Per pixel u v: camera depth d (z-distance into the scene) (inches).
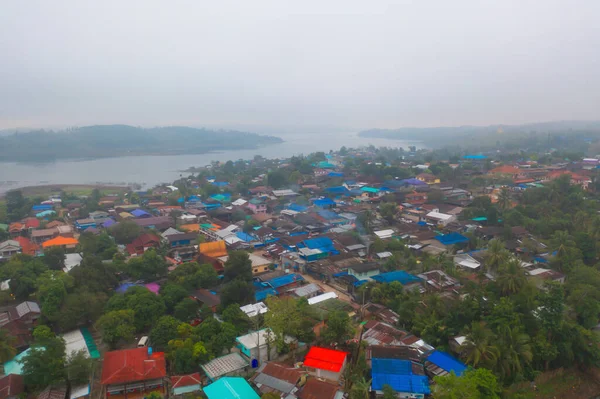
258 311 1829.5
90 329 1872.5
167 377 1512.1
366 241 3075.8
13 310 1919.3
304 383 1430.9
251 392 1341.0
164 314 1915.6
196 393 1391.5
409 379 1419.8
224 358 1572.3
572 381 1660.9
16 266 2293.3
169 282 2180.1
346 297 2253.9
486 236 3161.9
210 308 1935.3
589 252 2600.9
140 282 2361.0
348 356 1664.6
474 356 1505.9
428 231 3348.9
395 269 2539.4
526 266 2498.8
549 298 1718.8
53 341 1499.8
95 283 2071.9
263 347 1603.1
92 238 3029.0
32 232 3395.7
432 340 1690.5
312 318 1830.7
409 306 1893.5
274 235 3326.8
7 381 1373.0
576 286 2068.2
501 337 1598.2
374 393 1411.2
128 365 1441.9
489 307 1780.3
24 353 1611.7
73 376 1405.0
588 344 1729.8
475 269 2517.2
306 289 2235.5
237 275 2325.3
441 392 1304.1
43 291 1881.2
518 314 1728.6
